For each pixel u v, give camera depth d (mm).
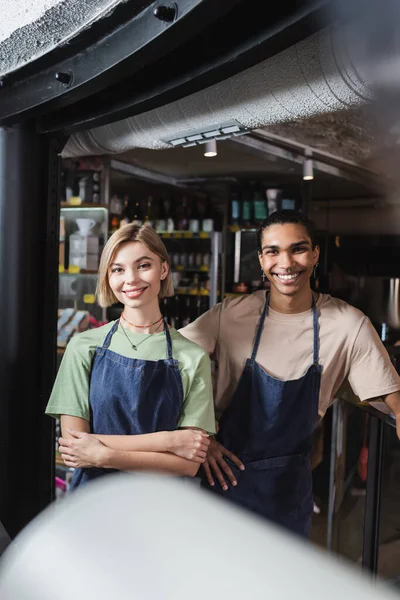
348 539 2693
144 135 2115
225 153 4922
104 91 1862
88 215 3869
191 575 248
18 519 2219
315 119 3135
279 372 1797
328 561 250
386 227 6562
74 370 1654
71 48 1636
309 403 1777
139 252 1615
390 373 1712
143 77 1690
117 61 1485
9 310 2146
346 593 224
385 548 2475
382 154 4125
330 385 1809
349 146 3914
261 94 1612
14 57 1817
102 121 1936
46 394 2268
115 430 1615
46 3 1471
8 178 2100
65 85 1723
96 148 2420
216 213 6172
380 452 2287
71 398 1636
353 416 2701
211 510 294
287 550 256
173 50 1537
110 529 290
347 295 6645
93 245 3783
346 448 2701
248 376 1818
